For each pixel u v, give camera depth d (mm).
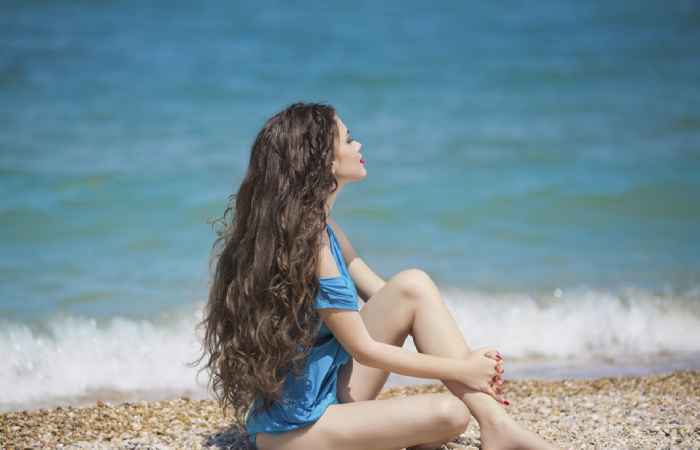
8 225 11969
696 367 7809
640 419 5801
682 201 13680
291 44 23938
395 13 27844
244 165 14914
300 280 4484
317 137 4656
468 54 23500
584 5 29266
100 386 7219
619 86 21094
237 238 4746
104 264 10617
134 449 5117
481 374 4602
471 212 13141
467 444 5141
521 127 17906
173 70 21297
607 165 15531
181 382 7336
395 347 4582
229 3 28469
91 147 15688
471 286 10000
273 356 4527
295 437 4613
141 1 27891
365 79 21297
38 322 8555
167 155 15383
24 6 26812
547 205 13523
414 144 16703
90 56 22172
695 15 27844
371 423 4512
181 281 10000
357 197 13711
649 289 9938
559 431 5512
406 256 11164
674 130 17766
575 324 8930
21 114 17750
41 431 5605
